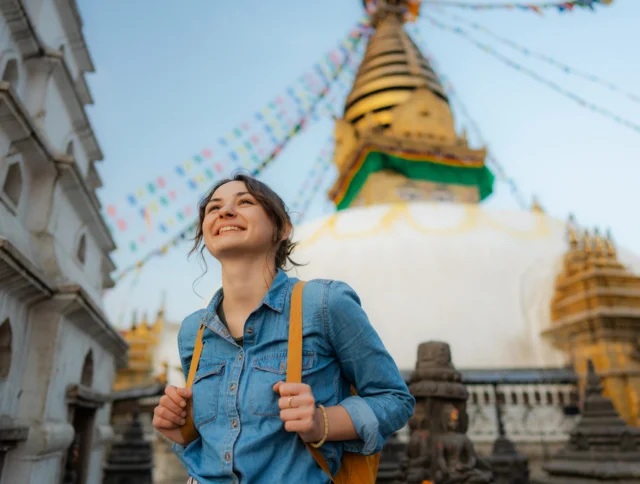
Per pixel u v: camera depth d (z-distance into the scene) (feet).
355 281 61.93
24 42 24.94
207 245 8.04
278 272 7.88
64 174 25.40
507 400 49.21
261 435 6.46
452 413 24.40
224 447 6.50
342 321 7.10
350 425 6.47
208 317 7.64
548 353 54.75
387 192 97.09
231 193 8.09
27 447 21.08
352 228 72.23
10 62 24.64
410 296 59.31
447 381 25.50
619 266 54.08
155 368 86.22
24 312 21.75
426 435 24.41
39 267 23.31
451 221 71.67
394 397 7.07
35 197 24.82
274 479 6.32
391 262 63.52
